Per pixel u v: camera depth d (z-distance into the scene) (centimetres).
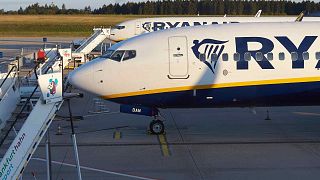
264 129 3719
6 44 12325
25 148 1744
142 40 3462
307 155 3006
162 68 3375
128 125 3888
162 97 3409
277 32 3484
